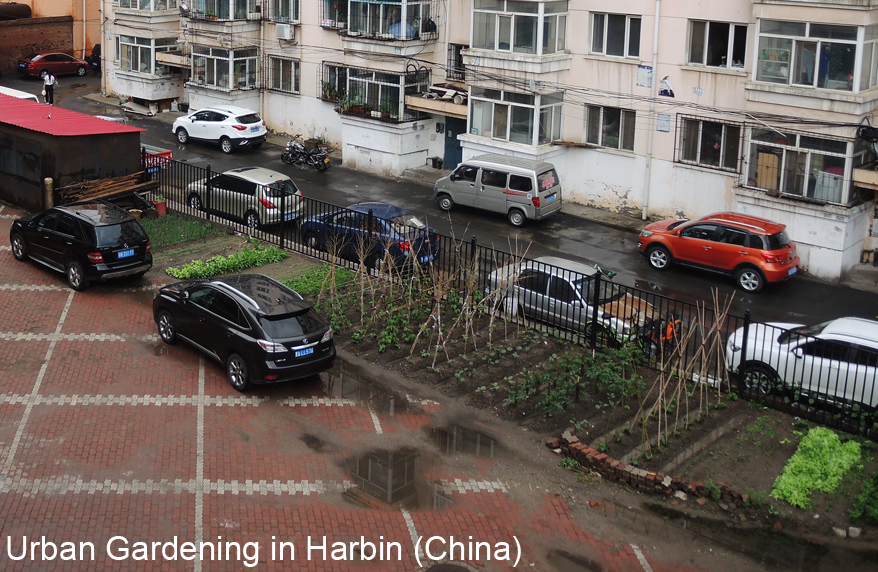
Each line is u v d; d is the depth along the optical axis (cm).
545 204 2439
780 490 1170
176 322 1526
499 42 2603
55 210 1822
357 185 2850
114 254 1759
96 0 4497
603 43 2542
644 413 1375
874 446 1274
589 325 1608
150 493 1127
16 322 1616
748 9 2239
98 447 1225
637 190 2561
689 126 2423
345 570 1006
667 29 2392
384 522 1095
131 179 2258
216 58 3384
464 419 1354
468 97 2716
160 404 1355
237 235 2178
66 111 2498
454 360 1538
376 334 1620
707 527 1114
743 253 2014
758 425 1341
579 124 2634
